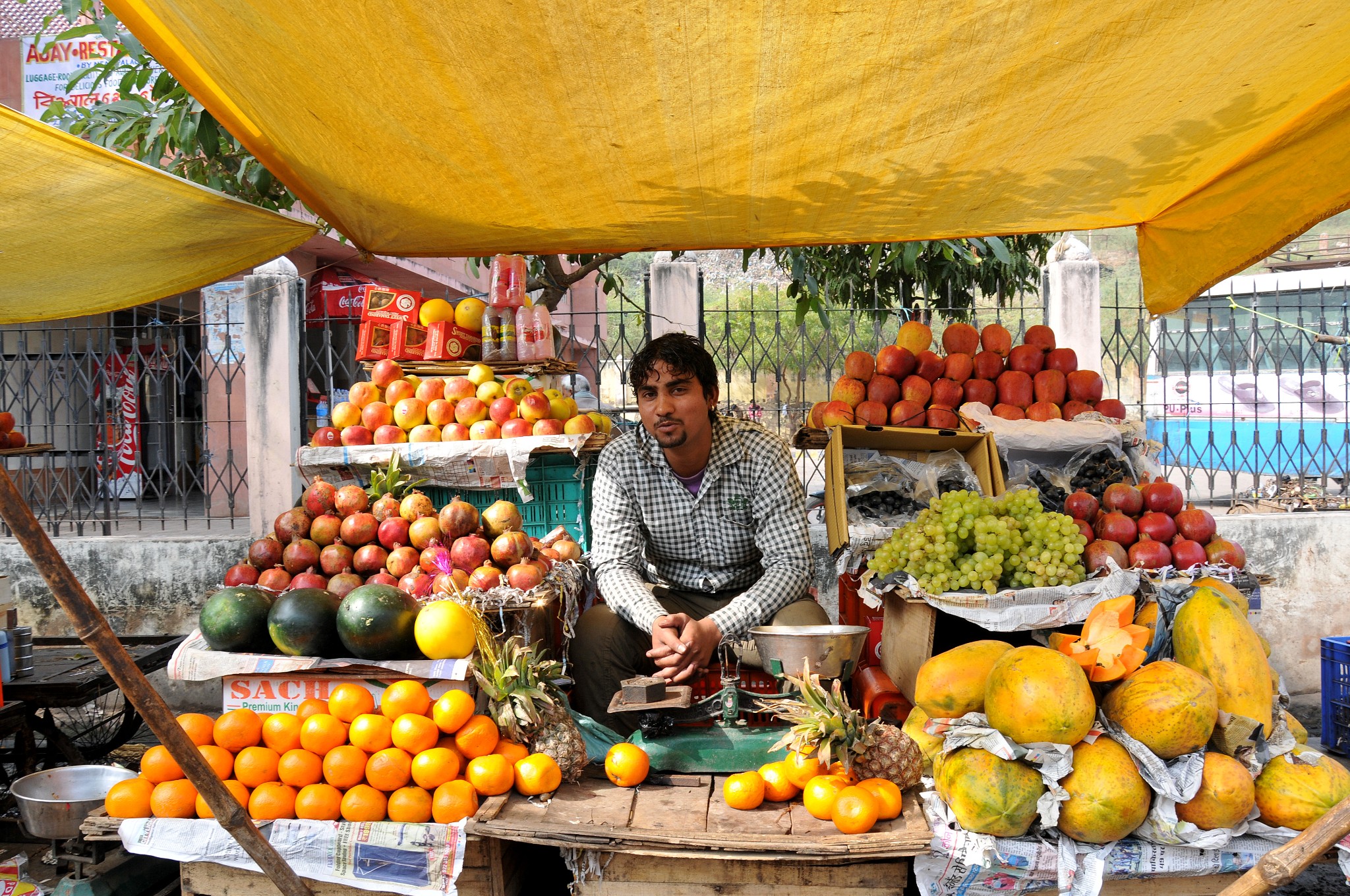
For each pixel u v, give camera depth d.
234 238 3.64
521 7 2.16
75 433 6.48
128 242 3.47
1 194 2.92
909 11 2.19
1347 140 2.92
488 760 2.69
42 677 4.21
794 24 2.24
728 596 3.96
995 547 3.20
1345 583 6.07
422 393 4.63
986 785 2.47
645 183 3.33
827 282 6.20
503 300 4.88
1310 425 10.86
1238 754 2.58
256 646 3.04
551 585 3.60
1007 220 3.87
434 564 3.56
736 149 3.03
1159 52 2.43
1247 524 6.07
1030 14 2.22
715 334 6.56
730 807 2.63
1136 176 3.34
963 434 4.04
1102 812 2.43
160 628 6.20
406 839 2.55
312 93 2.60
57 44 8.21
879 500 4.03
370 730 2.69
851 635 2.83
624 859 2.52
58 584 1.95
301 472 4.57
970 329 4.49
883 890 2.46
